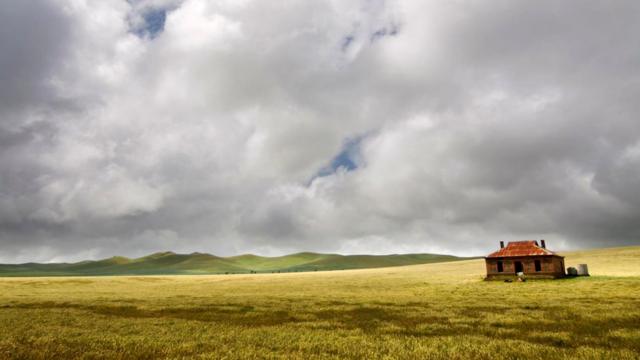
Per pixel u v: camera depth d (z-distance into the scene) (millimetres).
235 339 19891
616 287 52875
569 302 37312
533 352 15844
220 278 134750
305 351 16891
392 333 21672
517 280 73812
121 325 25531
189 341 19328
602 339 18625
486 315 29125
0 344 18328
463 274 99688
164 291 72500
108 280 120500
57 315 32062
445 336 20219
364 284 80125
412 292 58438
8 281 107250
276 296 54062
